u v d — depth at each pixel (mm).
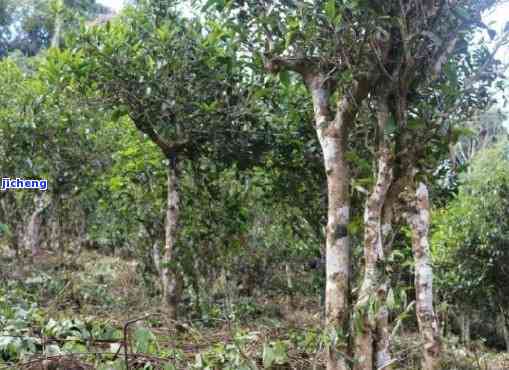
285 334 5262
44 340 4148
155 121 7062
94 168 9617
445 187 7430
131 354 3766
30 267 9922
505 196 10375
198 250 7750
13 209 9891
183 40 6926
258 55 4707
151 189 8125
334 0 3611
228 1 4496
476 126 4969
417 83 3820
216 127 6945
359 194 4891
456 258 10406
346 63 3771
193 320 6988
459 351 7336
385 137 3637
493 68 4090
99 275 10844
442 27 3664
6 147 8625
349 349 3582
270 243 10383
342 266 3791
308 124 7141
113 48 6609
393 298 3293
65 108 8625
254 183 7879
